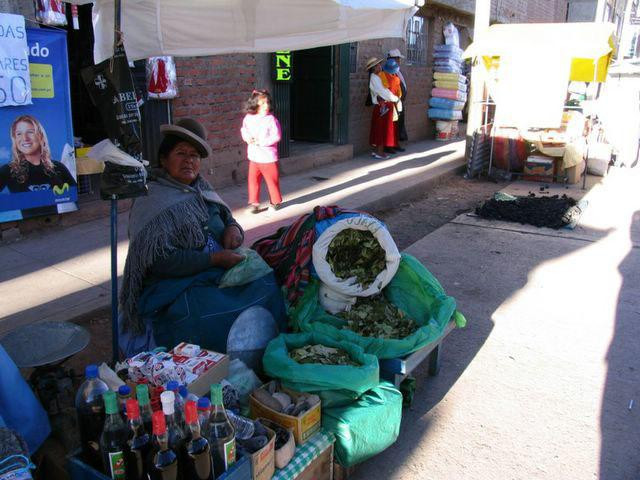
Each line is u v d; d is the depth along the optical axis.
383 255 3.50
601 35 8.46
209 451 2.05
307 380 2.68
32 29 5.35
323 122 10.95
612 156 11.28
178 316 3.16
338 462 2.73
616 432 3.20
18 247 5.66
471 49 9.01
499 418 3.32
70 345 2.68
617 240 6.61
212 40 3.82
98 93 2.87
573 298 5.00
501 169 9.98
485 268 5.71
